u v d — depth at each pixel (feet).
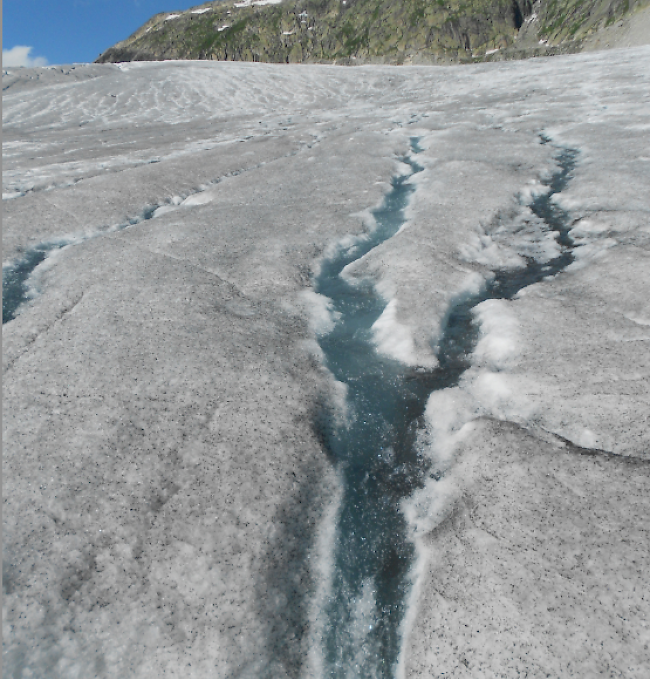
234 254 24.06
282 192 34.81
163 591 9.27
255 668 8.32
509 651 7.95
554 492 10.46
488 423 12.91
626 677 7.27
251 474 11.62
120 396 14.06
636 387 12.94
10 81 116.37
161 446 12.36
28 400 14.07
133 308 18.95
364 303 20.08
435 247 23.50
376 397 14.80
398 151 45.52
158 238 26.43
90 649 8.41
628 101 55.62
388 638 8.98
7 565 9.61
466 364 15.80
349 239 26.11
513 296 19.47
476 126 53.21
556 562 9.05
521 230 25.93
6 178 42.50
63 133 79.51
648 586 8.34
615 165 32.55
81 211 32.09
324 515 11.09
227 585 9.37
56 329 17.83
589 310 16.76
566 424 12.40
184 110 106.93
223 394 14.15
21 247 26.58
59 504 10.84
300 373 15.34
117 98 112.37
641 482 10.30
